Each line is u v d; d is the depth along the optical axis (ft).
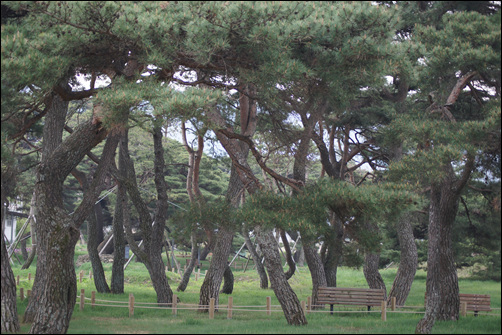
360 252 46.09
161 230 67.77
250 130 64.75
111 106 37.47
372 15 39.65
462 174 46.70
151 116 38.27
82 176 81.15
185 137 88.22
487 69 42.06
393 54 41.88
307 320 51.85
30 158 72.79
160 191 68.18
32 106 46.96
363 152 81.71
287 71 39.37
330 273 70.95
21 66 33.88
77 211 48.42
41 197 42.42
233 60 43.91
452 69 43.04
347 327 46.03
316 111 54.65
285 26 38.63
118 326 45.65
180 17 38.52
